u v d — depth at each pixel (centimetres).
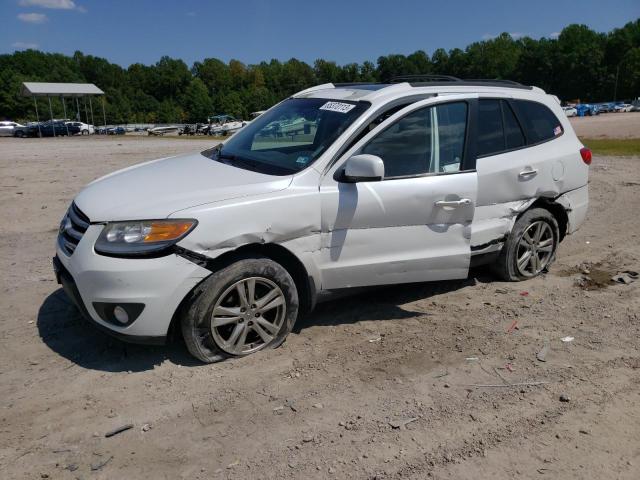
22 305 481
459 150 467
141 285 346
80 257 360
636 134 3234
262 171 416
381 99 440
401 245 436
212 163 450
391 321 459
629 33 12588
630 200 955
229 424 320
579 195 573
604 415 333
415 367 386
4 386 356
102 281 347
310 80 16425
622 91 12075
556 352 409
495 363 393
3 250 645
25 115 10325
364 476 279
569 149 559
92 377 367
